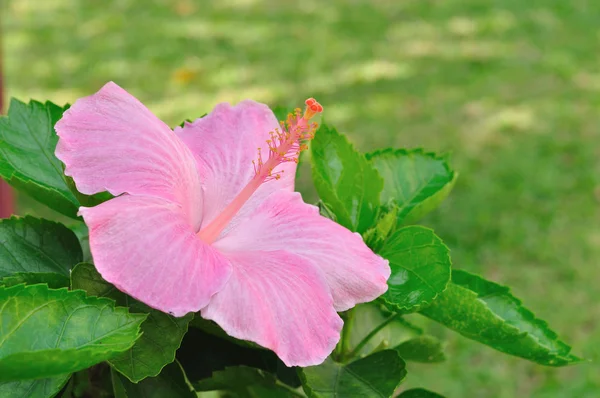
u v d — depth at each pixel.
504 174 1.99
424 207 0.65
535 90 2.36
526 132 2.16
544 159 2.05
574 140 2.13
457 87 2.38
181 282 0.52
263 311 0.52
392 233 0.61
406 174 0.67
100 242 0.51
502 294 0.62
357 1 2.94
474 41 2.66
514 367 1.53
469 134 2.15
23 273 0.56
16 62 2.43
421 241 0.59
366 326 0.67
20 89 2.29
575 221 1.85
